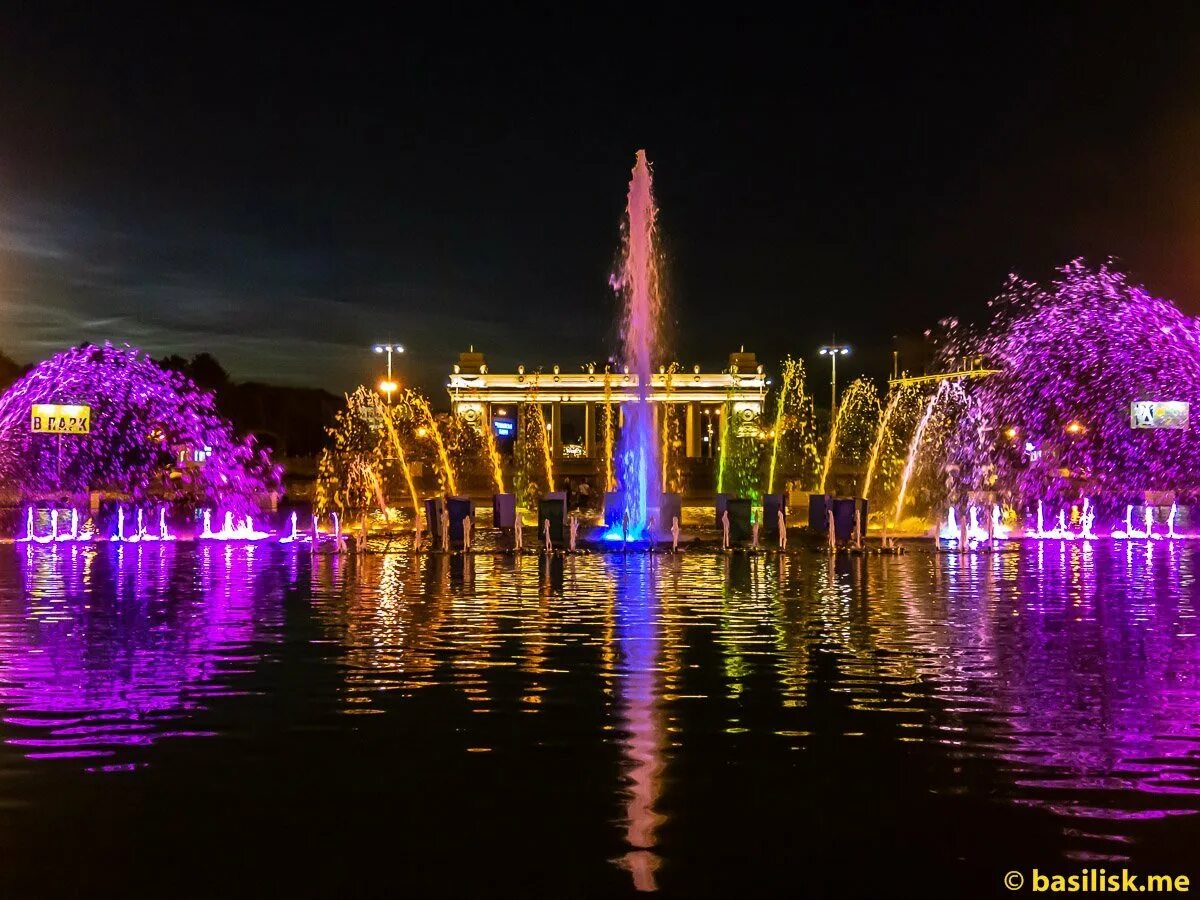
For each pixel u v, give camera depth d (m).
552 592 16.27
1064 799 6.25
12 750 7.26
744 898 4.98
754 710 8.36
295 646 11.27
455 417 81.81
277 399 77.62
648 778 6.63
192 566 20.86
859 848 5.54
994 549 24.81
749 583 17.52
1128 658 10.60
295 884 5.12
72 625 12.86
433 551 24.17
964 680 9.52
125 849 5.54
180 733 7.69
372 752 7.19
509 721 8.02
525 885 5.11
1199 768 6.84
